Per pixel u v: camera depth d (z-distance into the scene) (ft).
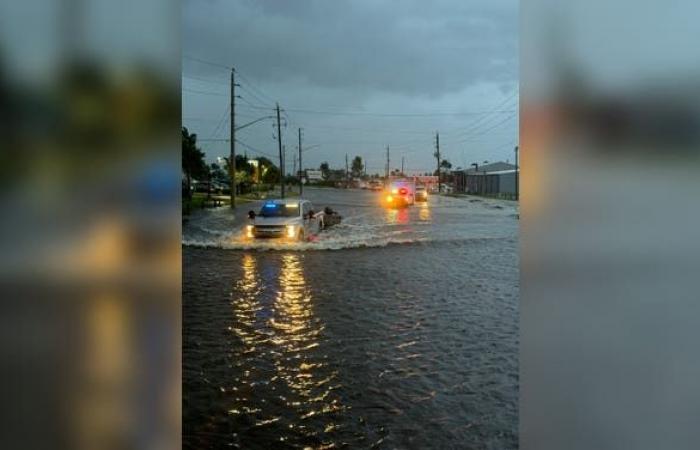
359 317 26.04
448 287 34.50
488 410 15.19
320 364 19.06
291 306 28.53
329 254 50.88
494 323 24.86
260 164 254.47
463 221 92.79
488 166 254.27
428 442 13.43
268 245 55.01
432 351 20.58
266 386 17.01
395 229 77.36
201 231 66.39
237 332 23.15
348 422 14.49
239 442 13.29
